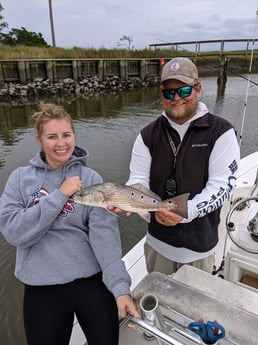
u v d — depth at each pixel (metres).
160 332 1.16
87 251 1.60
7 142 9.35
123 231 4.72
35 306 1.52
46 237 1.55
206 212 1.67
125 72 21.50
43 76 18.94
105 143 9.15
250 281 2.04
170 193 1.87
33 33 31.53
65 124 1.59
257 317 1.24
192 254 1.94
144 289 1.46
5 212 1.52
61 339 1.53
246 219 2.29
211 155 1.75
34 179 1.62
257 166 4.05
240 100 14.51
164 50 24.78
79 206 1.57
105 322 1.52
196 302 1.34
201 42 15.44
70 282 1.54
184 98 1.72
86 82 19.78
